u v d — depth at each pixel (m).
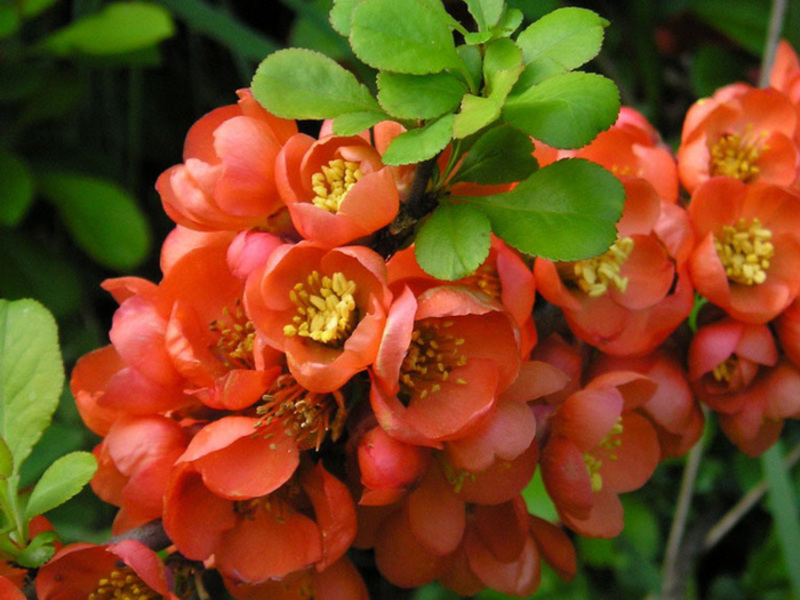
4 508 0.43
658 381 0.48
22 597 0.42
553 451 0.45
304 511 0.44
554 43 0.42
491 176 0.43
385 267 0.41
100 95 0.77
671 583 0.64
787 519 0.59
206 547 0.43
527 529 0.45
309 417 0.43
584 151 0.50
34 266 0.66
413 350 0.43
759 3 0.71
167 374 0.43
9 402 0.44
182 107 0.81
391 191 0.41
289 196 0.42
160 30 0.63
